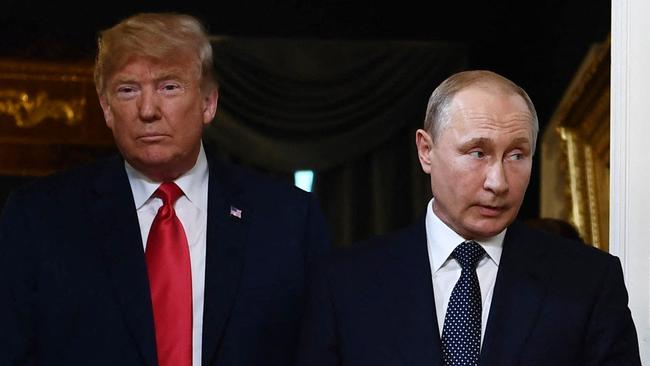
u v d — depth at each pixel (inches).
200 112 106.6
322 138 278.7
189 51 104.9
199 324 106.7
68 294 105.7
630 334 98.5
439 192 96.9
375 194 283.7
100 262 106.6
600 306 98.3
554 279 99.0
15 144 265.9
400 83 277.7
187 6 269.9
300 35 276.4
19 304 105.8
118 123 105.0
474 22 273.9
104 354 104.5
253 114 277.3
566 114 256.2
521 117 94.4
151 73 103.6
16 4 263.7
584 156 253.6
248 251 109.2
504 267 99.6
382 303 99.1
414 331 97.5
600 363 96.9
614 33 121.1
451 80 97.1
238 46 274.7
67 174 112.2
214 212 109.7
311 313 101.0
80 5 264.4
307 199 112.7
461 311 98.0
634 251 119.0
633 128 119.3
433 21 275.6
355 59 277.3
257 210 111.1
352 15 276.1
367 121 278.8
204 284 107.5
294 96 276.7
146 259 107.4
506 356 96.0
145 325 105.0
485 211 95.3
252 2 272.8
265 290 108.3
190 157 107.9
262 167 279.7
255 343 107.2
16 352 105.0
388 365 96.9
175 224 108.4
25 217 108.1
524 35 269.9
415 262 100.3
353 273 100.7
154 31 103.9
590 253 101.3
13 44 265.3
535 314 97.3
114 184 110.2
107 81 104.5
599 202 250.7
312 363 99.5
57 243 107.1
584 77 250.7
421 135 99.7
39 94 266.4
